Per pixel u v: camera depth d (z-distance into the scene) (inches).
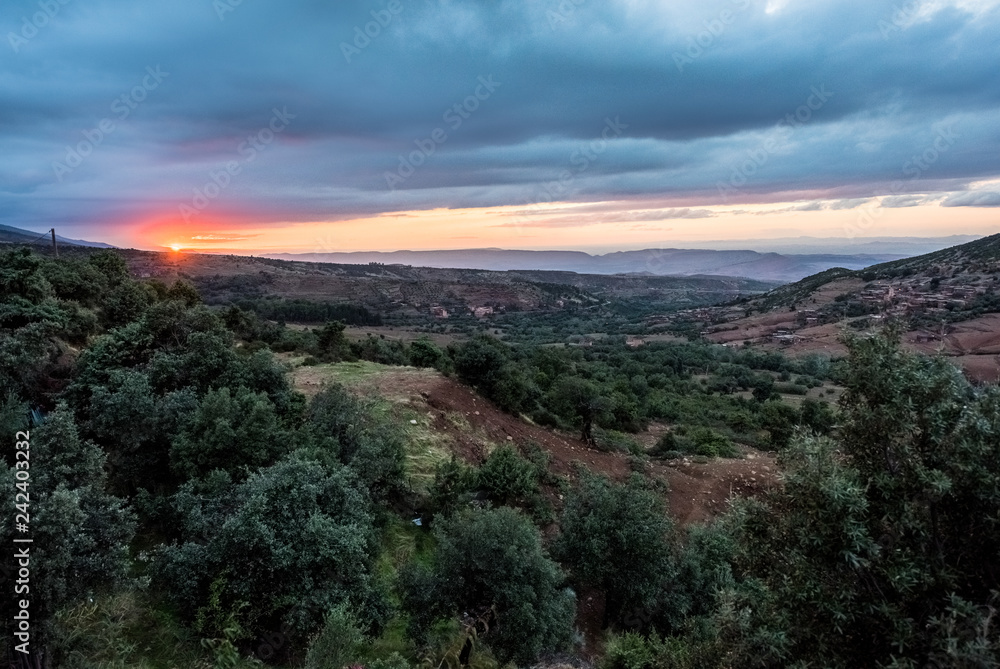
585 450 955.3
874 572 192.9
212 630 327.0
